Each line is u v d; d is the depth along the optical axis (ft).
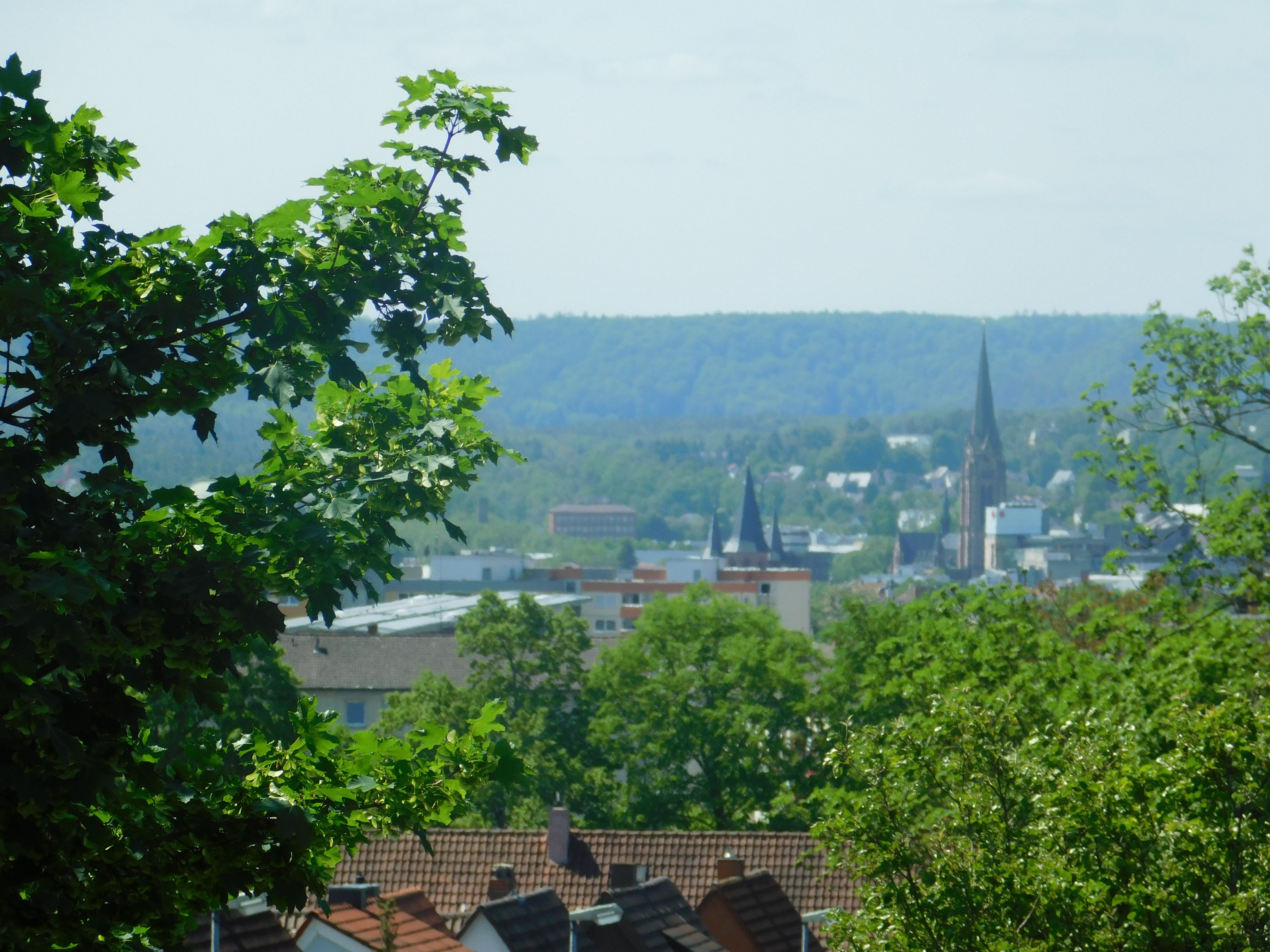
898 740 141.49
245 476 72.59
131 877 62.80
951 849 134.10
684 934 263.49
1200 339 252.21
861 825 135.33
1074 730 144.77
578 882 307.17
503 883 301.43
